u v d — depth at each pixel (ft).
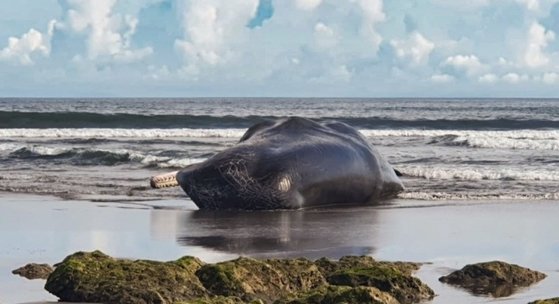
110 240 154.61
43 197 219.82
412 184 248.73
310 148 203.21
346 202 208.74
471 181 256.93
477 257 140.36
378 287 112.06
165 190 235.61
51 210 194.80
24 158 333.62
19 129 538.88
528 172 271.90
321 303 101.60
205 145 414.62
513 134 503.20
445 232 165.37
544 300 102.78
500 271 122.31
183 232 164.25
